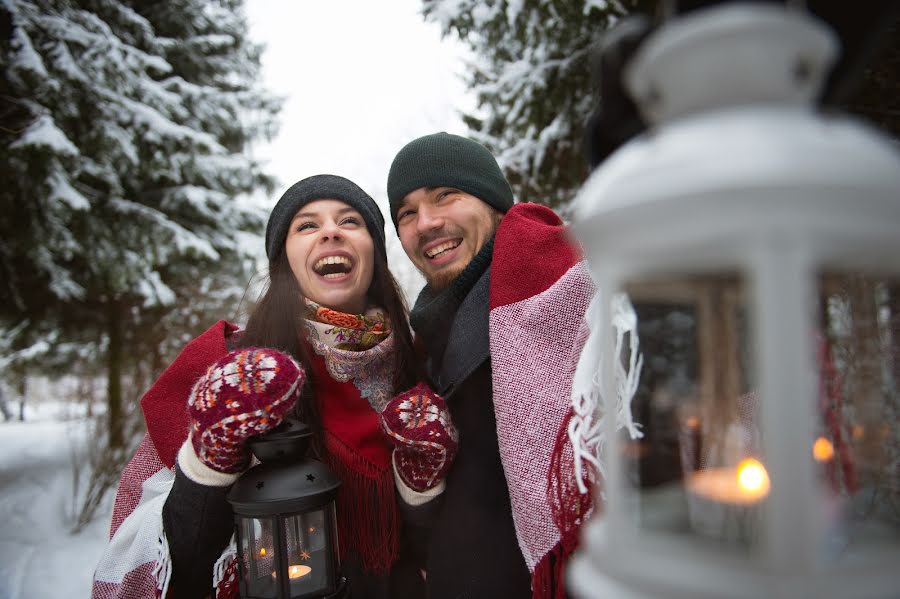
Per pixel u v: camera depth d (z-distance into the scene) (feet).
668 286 1.12
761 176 0.75
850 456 1.27
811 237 0.78
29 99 14.88
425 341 4.87
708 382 1.35
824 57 0.97
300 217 4.77
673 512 1.22
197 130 22.56
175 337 22.43
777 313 0.79
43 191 15.39
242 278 24.08
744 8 0.96
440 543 3.98
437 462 3.86
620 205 0.93
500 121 14.19
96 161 18.15
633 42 1.46
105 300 21.53
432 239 4.88
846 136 0.87
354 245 4.74
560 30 11.34
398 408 3.88
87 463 19.53
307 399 4.12
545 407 3.50
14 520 14.79
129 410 16.87
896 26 2.40
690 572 0.91
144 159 19.54
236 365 3.11
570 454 3.17
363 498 4.02
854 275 1.16
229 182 22.72
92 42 16.70
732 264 0.93
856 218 0.77
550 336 3.74
